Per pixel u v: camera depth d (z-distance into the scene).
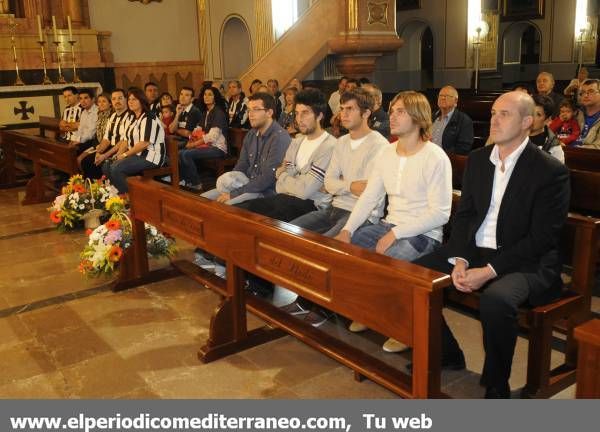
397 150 3.08
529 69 18.08
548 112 3.68
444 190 2.90
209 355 2.99
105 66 11.22
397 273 2.02
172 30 12.30
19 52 10.30
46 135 8.47
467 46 13.22
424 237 2.97
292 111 7.60
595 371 1.59
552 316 2.48
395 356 3.02
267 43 11.27
